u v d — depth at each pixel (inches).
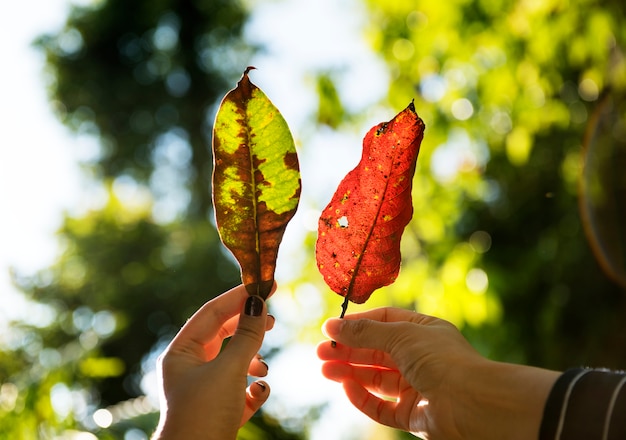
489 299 69.9
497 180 79.7
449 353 20.0
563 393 17.5
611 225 63.6
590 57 71.7
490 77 73.4
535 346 72.3
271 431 44.2
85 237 138.3
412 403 22.2
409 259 74.6
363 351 22.9
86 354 44.1
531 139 73.8
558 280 70.2
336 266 21.5
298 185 20.0
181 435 18.9
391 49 77.0
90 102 201.6
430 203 75.3
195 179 197.8
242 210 20.1
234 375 19.5
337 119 77.0
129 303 131.5
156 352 129.3
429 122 75.3
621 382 17.1
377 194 20.8
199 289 136.8
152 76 204.1
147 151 200.8
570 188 70.5
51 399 38.2
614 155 63.1
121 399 85.4
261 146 19.8
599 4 69.1
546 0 68.9
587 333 69.6
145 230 143.6
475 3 72.7
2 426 36.4
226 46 199.2
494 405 18.6
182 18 200.2
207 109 202.4
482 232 77.4
